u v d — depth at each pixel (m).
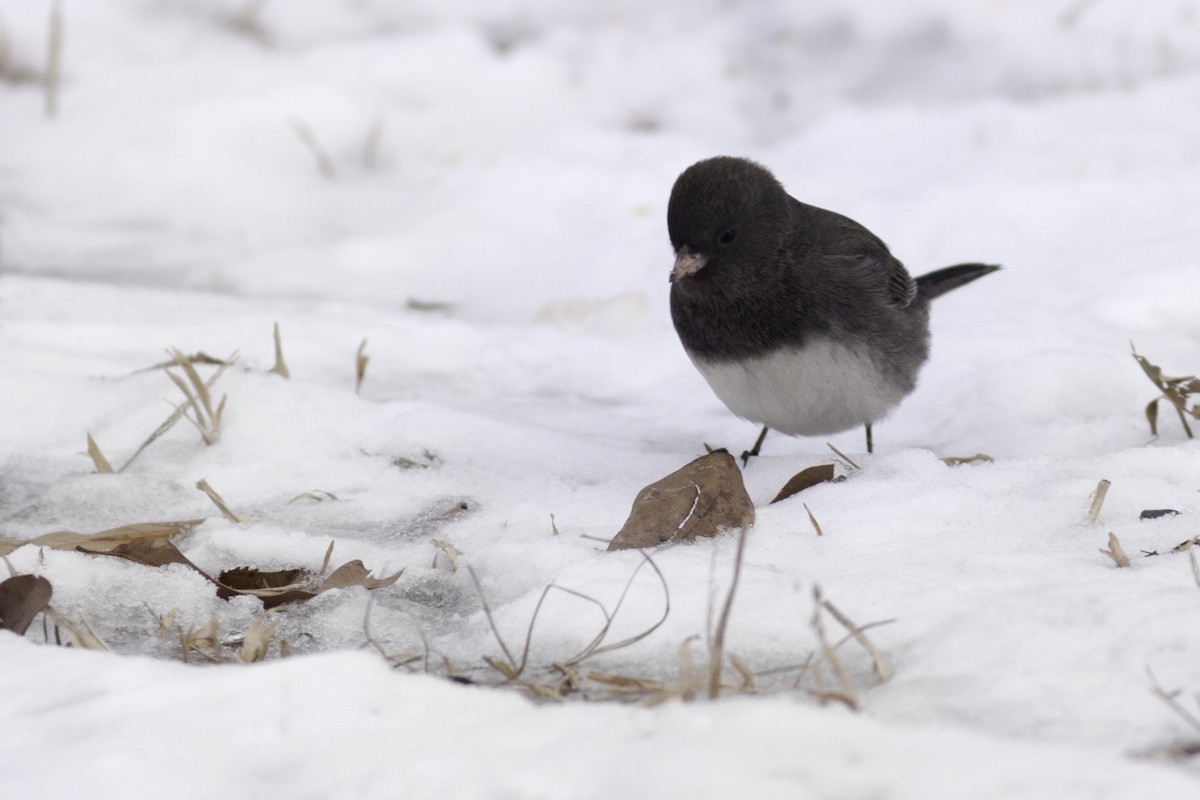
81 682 5.00
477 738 4.45
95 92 17.39
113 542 7.21
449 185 15.92
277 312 12.42
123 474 8.43
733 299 8.65
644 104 18.64
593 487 8.38
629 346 11.92
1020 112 17.30
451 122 17.72
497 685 5.42
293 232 15.09
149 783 4.28
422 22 20.25
